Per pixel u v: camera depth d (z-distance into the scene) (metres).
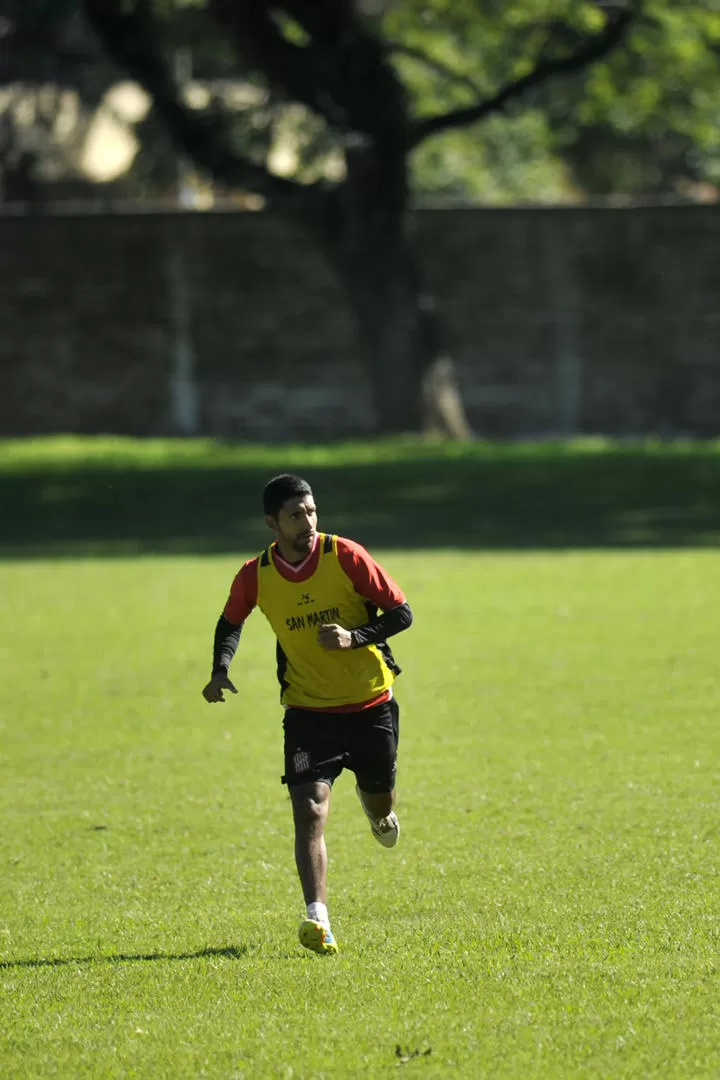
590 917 23.83
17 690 46.44
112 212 138.75
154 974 21.64
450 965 21.20
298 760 23.52
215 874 27.98
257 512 93.75
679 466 103.94
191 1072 17.61
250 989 20.56
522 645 51.12
